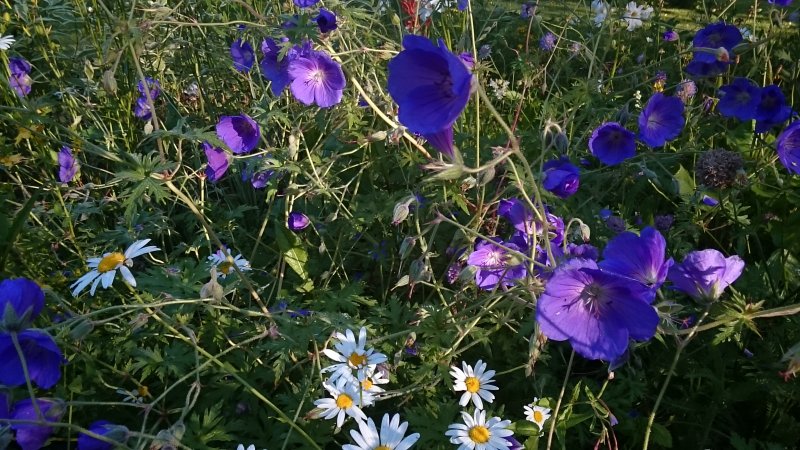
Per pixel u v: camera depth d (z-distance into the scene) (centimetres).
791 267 57
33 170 63
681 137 74
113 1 63
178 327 43
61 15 68
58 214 53
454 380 42
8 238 45
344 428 42
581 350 31
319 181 54
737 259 33
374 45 65
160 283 46
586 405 45
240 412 43
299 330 43
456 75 27
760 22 105
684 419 48
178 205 67
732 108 62
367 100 49
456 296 45
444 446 40
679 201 69
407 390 41
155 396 45
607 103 69
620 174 63
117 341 44
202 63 76
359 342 39
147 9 48
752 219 60
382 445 35
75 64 66
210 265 49
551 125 40
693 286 33
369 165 59
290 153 54
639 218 62
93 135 63
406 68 30
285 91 63
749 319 32
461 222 55
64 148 54
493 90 80
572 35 99
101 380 40
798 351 30
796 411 47
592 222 56
